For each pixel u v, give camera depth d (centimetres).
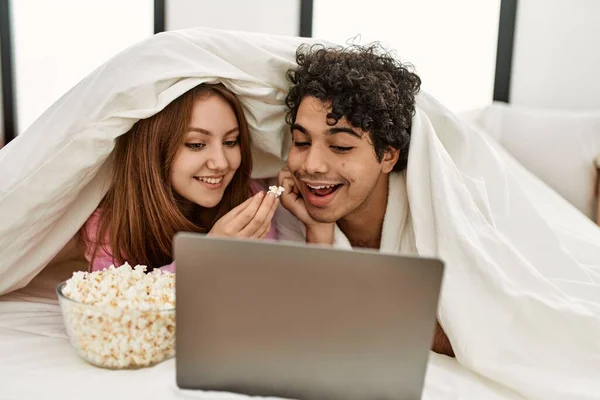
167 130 95
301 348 55
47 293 106
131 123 92
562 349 74
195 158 97
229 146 102
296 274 52
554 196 138
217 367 58
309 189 94
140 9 198
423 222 88
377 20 187
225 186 104
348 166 89
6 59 205
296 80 99
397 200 98
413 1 183
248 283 53
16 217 89
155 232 100
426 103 105
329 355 55
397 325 53
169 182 100
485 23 181
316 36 191
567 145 156
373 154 91
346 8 188
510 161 146
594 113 159
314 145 90
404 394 56
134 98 91
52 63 206
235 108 100
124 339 68
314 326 54
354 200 93
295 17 190
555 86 179
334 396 57
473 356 73
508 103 183
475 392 70
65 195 92
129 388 64
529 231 96
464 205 87
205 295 54
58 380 67
